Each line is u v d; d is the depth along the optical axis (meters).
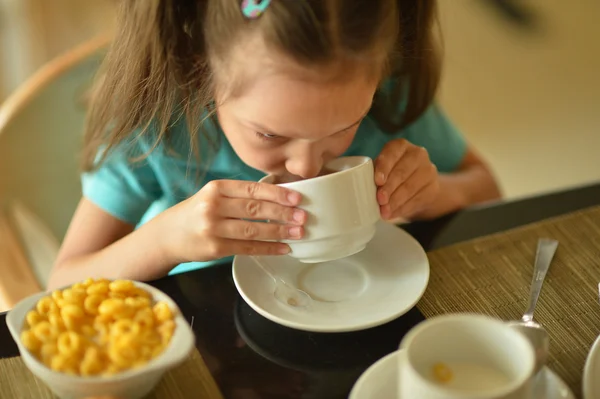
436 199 0.78
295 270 0.63
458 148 0.93
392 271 0.62
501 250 0.65
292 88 0.55
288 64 0.54
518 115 1.81
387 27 0.57
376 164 0.64
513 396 0.40
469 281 0.62
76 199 0.95
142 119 0.71
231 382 0.52
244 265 0.62
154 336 0.49
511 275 0.62
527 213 0.71
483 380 0.44
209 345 0.56
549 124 1.78
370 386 0.49
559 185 1.61
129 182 0.81
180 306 0.60
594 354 0.50
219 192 0.60
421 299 0.60
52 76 0.91
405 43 0.70
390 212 0.63
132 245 0.67
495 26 2.08
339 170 0.63
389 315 0.56
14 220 0.85
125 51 0.68
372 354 0.55
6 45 1.55
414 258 0.63
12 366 0.53
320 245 0.58
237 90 0.58
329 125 0.57
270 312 0.57
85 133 0.80
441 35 0.78
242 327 0.57
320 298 0.60
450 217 0.71
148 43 0.65
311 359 0.54
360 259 0.64
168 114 0.70
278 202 0.56
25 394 0.51
